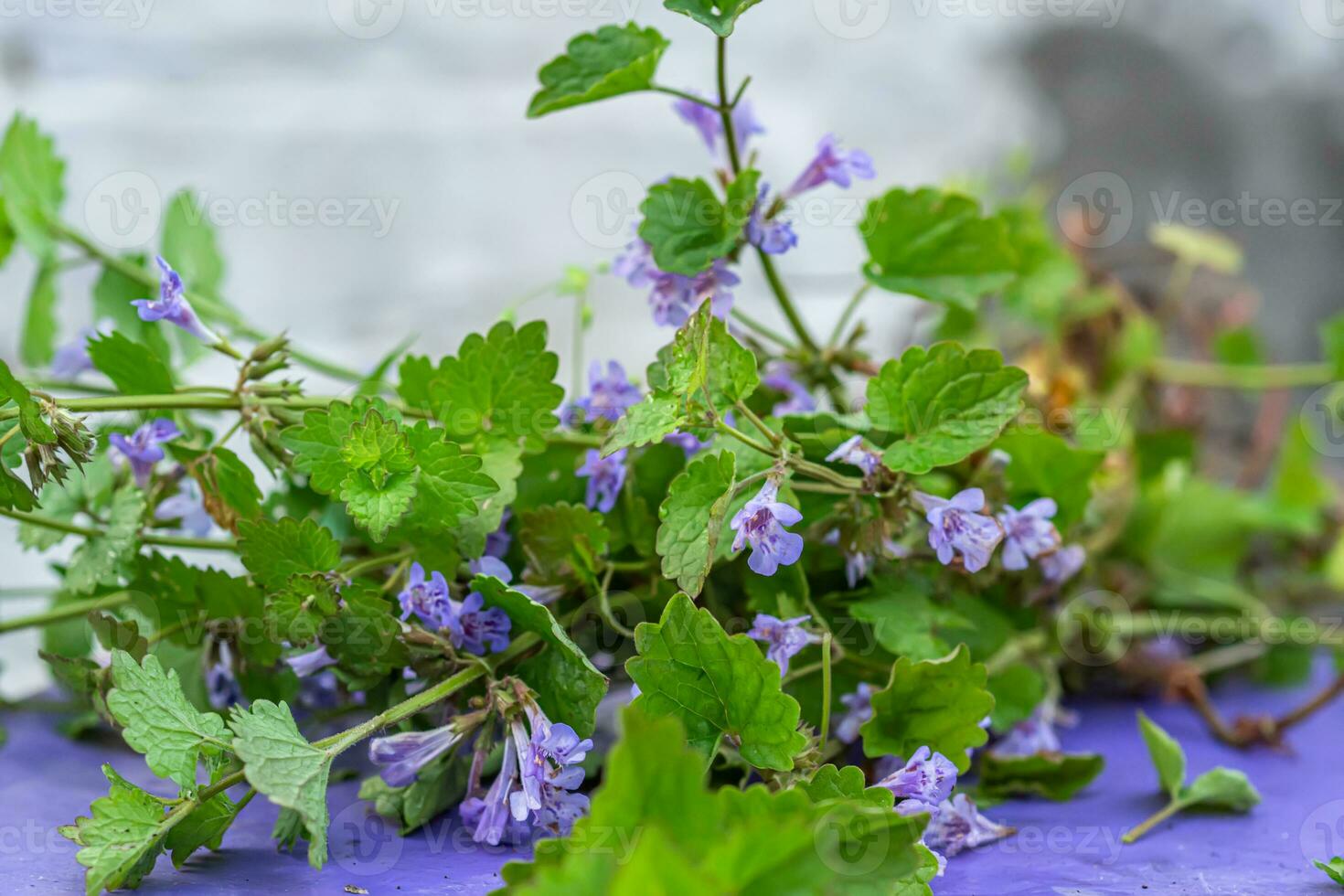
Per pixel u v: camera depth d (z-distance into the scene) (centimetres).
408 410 71
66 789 73
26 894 68
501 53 114
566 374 111
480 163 114
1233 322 89
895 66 120
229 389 70
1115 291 85
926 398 69
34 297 79
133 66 107
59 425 68
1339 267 118
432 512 69
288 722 67
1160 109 119
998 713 73
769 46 118
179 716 67
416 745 68
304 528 69
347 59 111
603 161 116
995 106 121
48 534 73
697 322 68
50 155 79
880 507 69
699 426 68
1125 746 77
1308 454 84
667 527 68
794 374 74
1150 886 69
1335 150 118
